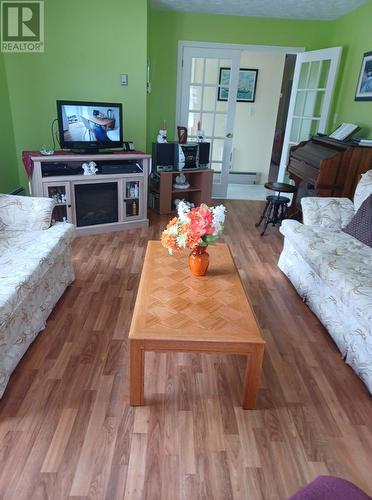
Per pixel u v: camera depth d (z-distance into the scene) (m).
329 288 2.09
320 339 2.09
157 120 4.77
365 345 1.71
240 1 3.75
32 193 3.25
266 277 2.83
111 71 3.60
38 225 2.36
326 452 1.40
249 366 1.49
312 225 2.70
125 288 2.55
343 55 4.14
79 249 3.18
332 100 4.32
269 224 4.12
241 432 1.47
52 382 1.68
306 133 4.66
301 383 1.75
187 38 4.42
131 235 3.57
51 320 2.14
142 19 3.46
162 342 1.42
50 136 3.69
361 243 2.40
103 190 3.47
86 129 3.30
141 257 3.07
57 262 2.27
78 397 1.60
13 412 1.51
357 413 1.59
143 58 3.60
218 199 5.20
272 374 1.80
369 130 3.55
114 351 1.91
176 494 1.23
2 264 1.89
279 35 4.46
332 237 2.48
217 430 1.48
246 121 6.09
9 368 1.64
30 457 1.32
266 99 5.95
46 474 1.27
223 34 4.42
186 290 1.75
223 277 1.89
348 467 1.35
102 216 3.57
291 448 1.41
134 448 1.38
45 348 1.90
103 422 1.48
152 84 4.57
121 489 1.23
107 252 3.15
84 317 2.19
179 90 4.66
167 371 1.79
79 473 1.28
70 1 3.29
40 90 3.52
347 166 3.16
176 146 4.12
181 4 3.96
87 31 3.41
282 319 2.27
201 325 1.50
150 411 1.55
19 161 3.71
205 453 1.38
